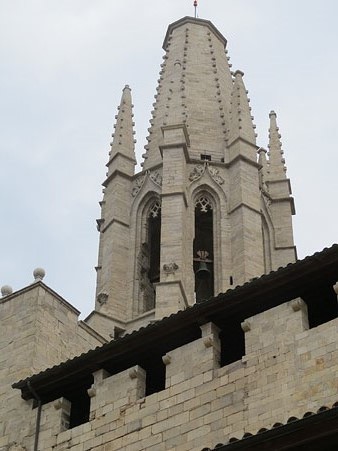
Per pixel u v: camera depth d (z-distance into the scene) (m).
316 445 28.80
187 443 32.41
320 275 32.81
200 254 72.94
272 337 32.53
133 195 77.00
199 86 83.50
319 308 33.66
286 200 80.00
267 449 29.20
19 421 37.50
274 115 86.81
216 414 32.31
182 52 86.19
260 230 74.00
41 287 41.75
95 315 68.56
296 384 31.12
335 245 32.28
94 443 34.78
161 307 65.44
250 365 32.53
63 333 41.72
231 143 78.06
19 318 41.25
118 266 72.88
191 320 34.66
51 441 36.06
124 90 83.00
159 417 33.66
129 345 35.81
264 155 83.38
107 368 36.47
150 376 36.16
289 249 77.56
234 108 80.12
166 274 67.38
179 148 75.81
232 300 33.94
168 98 80.12
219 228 73.56
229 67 87.81
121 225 75.19
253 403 31.73
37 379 37.53
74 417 37.28
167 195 73.12
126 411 34.66
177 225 71.19
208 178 76.00
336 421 28.39
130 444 33.81
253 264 71.50
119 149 79.06
